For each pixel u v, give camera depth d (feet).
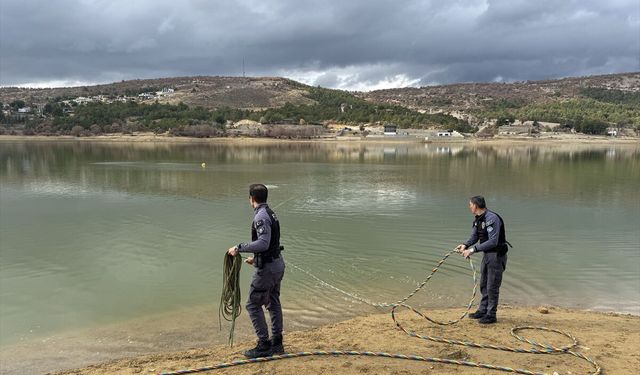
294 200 82.28
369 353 20.62
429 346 21.93
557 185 106.73
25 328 29.35
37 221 62.75
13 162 165.99
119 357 24.84
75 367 23.81
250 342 24.77
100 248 49.01
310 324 28.60
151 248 48.91
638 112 643.86
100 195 87.10
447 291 34.88
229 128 460.55
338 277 38.24
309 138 436.35
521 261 43.55
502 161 191.01
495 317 25.49
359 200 82.02
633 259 44.19
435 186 103.96
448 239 52.11
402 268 40.88
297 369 19.24
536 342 22.29
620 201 82.64
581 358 20.38
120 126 446.19
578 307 31.76
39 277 39.58
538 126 538.47
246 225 60.23
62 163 162.91
